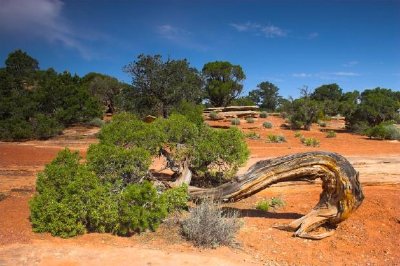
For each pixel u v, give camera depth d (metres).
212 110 48.75
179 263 6.50
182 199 8.73
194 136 11.23
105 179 8.67
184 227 7.79
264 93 89.69
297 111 38.84
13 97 33.50
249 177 8.41
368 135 32.59
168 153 11.29
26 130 27.67
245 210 9.80
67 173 7.86
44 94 34.25
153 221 8.05
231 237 7.63
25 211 8.96
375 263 7.11
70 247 6.97
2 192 10.82
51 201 7.48
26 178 13.08
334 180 8.04
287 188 11.77
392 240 8.02
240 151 11.09
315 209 8.32
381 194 10.76
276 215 9.38
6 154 19.03
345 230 8.45
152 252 6.91
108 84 55.38
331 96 87.69
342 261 7.16
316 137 31.69
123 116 12.58
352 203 8.01
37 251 6.71
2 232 7.54
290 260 7.09
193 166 11.12
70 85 36.19
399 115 39.09
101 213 7.57
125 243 7.32
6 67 60.16
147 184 7.96
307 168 8.11
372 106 38.44
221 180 11.67
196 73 46.22
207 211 7.83
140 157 8.93
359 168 15.20
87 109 36.25
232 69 62.69
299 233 8.05
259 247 7.53
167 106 35.50
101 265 6.29
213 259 6.75
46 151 20.67
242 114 47.19
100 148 9.01
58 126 30.42
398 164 16.14
